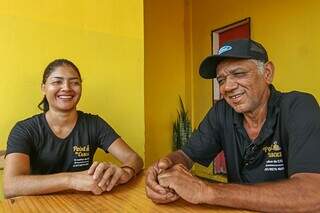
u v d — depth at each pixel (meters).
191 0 4.19
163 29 4.04
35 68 1.59
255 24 3.29
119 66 1.79
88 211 0.83
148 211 0.82
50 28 1.62
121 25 1.80
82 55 1.70
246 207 0.78
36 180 1.01
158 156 3.96
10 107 1.54
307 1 2.76
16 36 1.55
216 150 1.30
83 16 1.70
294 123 0.95
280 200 0.76
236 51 1.00
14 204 0.89
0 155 1.44
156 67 3.97
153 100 3.93
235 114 1.16
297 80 2.88
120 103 1.80
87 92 1.71
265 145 1.07
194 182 0.84
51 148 1.34
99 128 1.45
